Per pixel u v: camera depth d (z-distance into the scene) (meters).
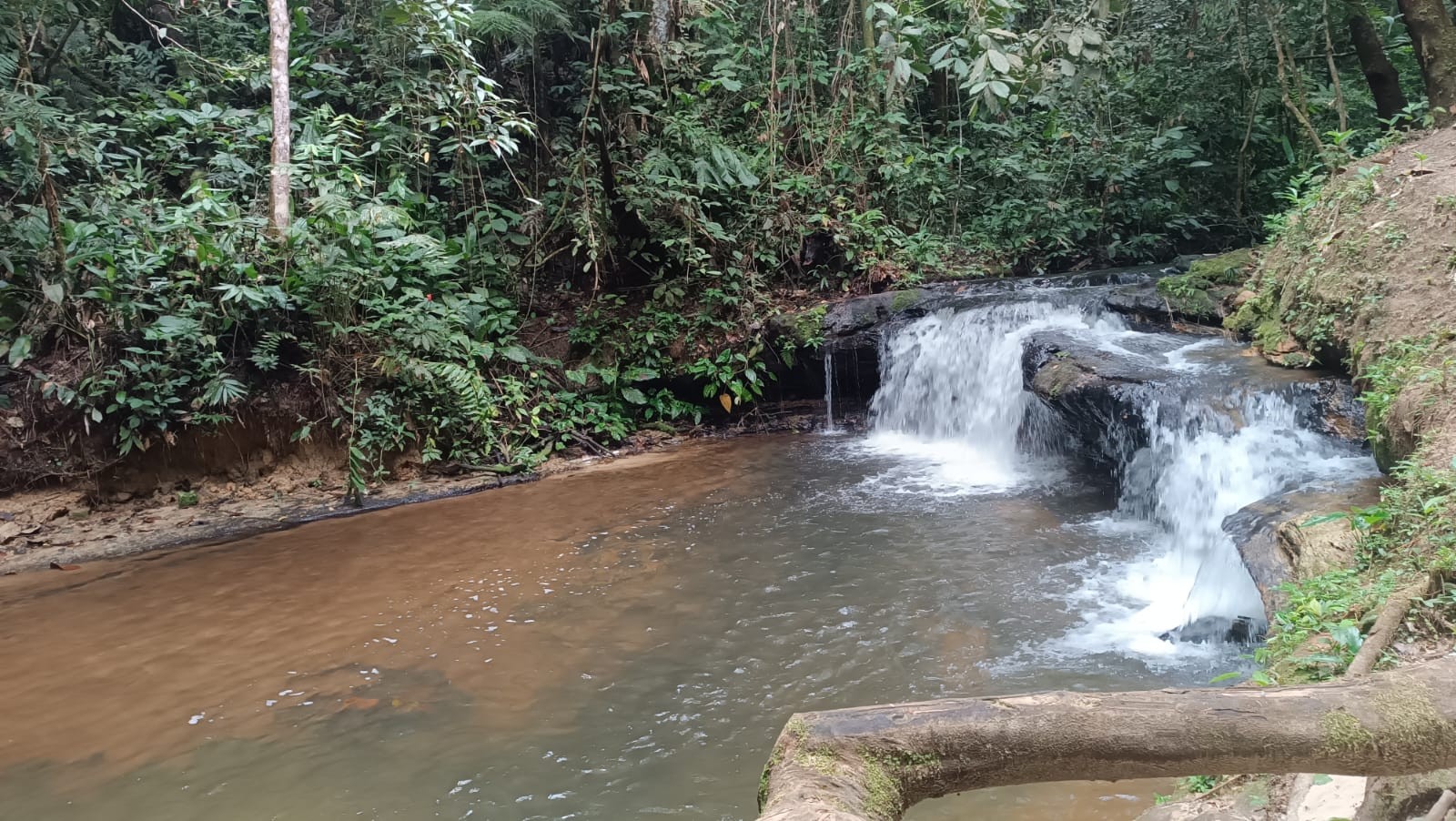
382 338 8.77
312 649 5.14
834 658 4.70
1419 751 1.36
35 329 8.08
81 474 7.84
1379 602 3.26
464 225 11.05
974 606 5.21
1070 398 7.00
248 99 11.27
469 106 9.18
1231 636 4.41
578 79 12.14
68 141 8.31
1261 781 2.73
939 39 9.90
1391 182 6.61
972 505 7.07
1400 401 4.57
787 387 10.70
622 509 7.52
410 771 3.91
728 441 9.99
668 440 10.06
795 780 1.34
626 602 5.59
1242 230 11.80
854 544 6.34
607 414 9.95
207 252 8.02
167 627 5.55
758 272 11.12
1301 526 4.32
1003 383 8.56
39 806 3.76
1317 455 5.62
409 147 10.42
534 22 11.10
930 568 5.81
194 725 4.37
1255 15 10.44
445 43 8.78
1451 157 6.61
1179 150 11.06
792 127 12.13
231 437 8.34
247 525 7.55
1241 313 7.64
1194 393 6.25
